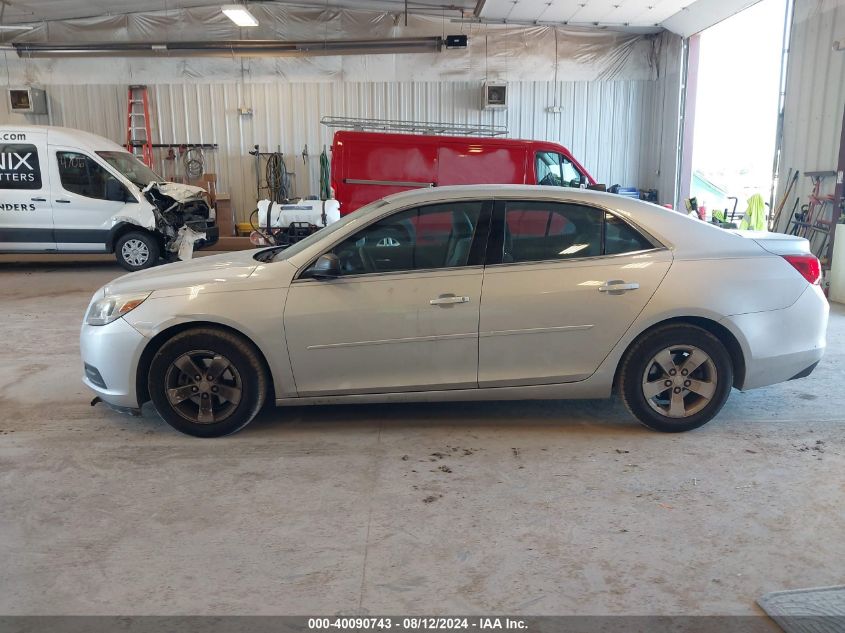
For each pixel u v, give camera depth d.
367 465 3.88
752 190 16.88
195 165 15.69
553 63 15.45
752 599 2.64
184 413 4.25
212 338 4.15
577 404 4.89
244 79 15.54
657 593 2.68
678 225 4.31
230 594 2.70
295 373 4.17
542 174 11.27
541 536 3.11
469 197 4.21
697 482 3.63
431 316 4.11
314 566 2.89
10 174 11.52
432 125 15.58
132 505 3.43
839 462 3.88
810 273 4.38
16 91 15.15
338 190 11.27
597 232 4.25
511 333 4.14
